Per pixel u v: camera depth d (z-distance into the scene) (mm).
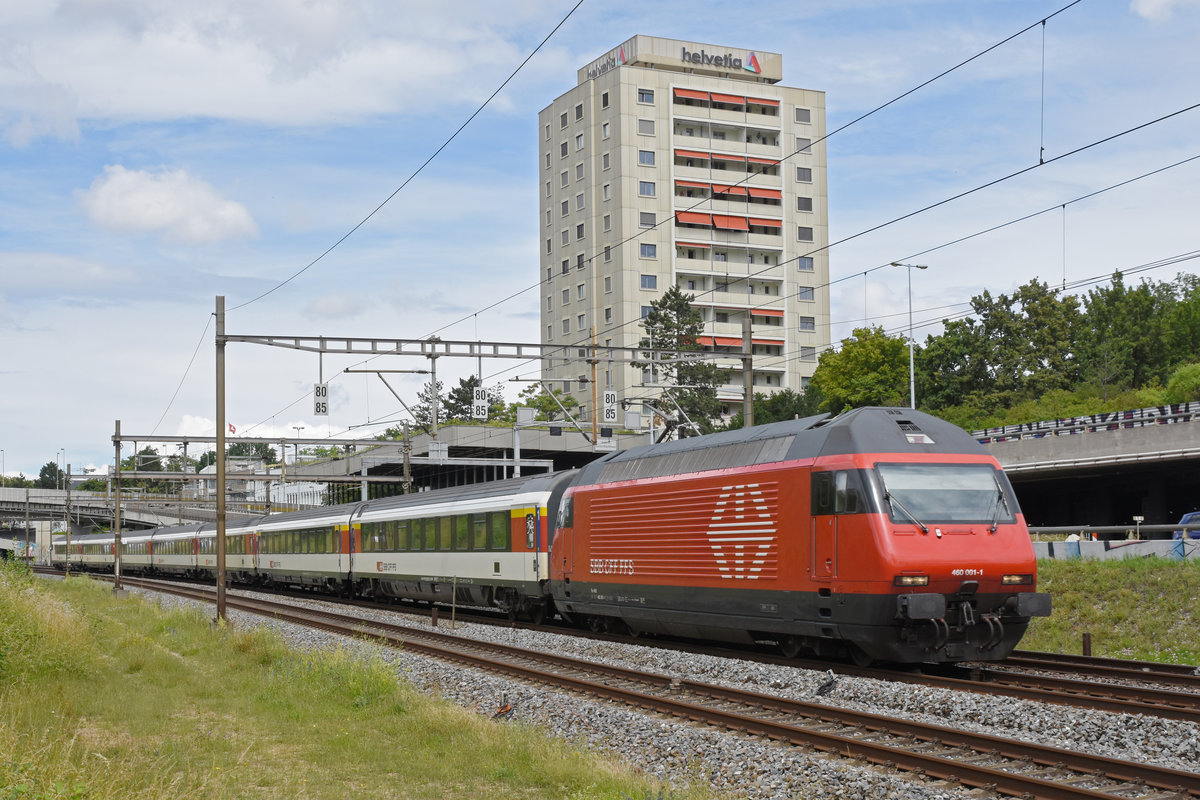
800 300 112062
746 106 110500
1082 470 42406
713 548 20203
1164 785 9961
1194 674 17547
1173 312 87750
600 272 108312
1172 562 25031
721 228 108438
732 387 108125
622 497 23406
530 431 68625
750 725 13086
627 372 102875
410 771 11758
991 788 10047
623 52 111125
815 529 17719
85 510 101500
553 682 17328
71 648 18734
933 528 16797
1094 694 15477
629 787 10539
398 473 79875
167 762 11625
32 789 8680
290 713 15016
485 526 30828
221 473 28469
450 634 25391
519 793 10891
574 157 111875
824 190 114000
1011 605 17062
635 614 22875
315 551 44281
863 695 15008
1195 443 36938
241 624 29844
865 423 17781
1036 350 80875
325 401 36969
